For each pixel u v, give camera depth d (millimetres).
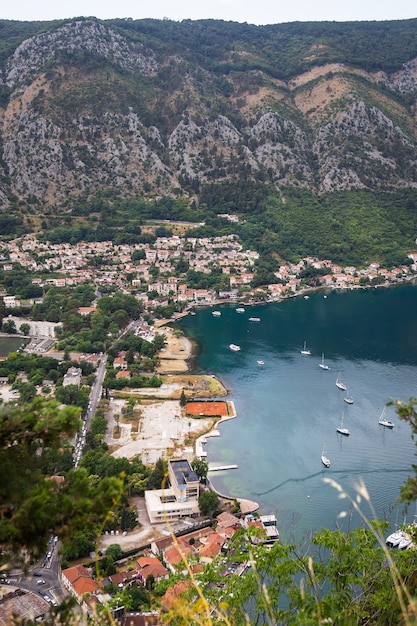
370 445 137875
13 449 32375
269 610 30906
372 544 39906
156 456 132375
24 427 31766
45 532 28938
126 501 109562
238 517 107562
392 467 126375
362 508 108375
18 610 79375
